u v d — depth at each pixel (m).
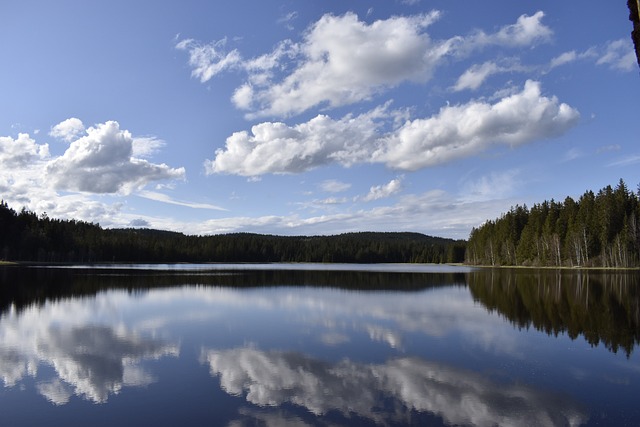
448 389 12.68
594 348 17.56
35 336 20.09
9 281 50.62
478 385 13.02
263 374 14.17
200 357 16.30
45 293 38.34
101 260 138.75
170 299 34.47
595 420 10.48
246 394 12.28
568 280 51.88
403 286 47.38
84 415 10.77
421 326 22.45
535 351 17.09
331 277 64.81
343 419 10.54
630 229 80.62
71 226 150.88
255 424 10.23
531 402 11.65
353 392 12.43
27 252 120.25
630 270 75.31
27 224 128.25
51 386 12.96
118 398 11.95
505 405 11.44
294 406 11.36
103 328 22.05
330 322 23.78
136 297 35.78
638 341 18.81
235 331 21.27
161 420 10.46
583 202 92.88
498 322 23.61
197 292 40.16
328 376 13.93
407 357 16.25
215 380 13.53
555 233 96.69
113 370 14.59
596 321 23.69
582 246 88.62
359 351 17.20
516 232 119.50
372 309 28.78
